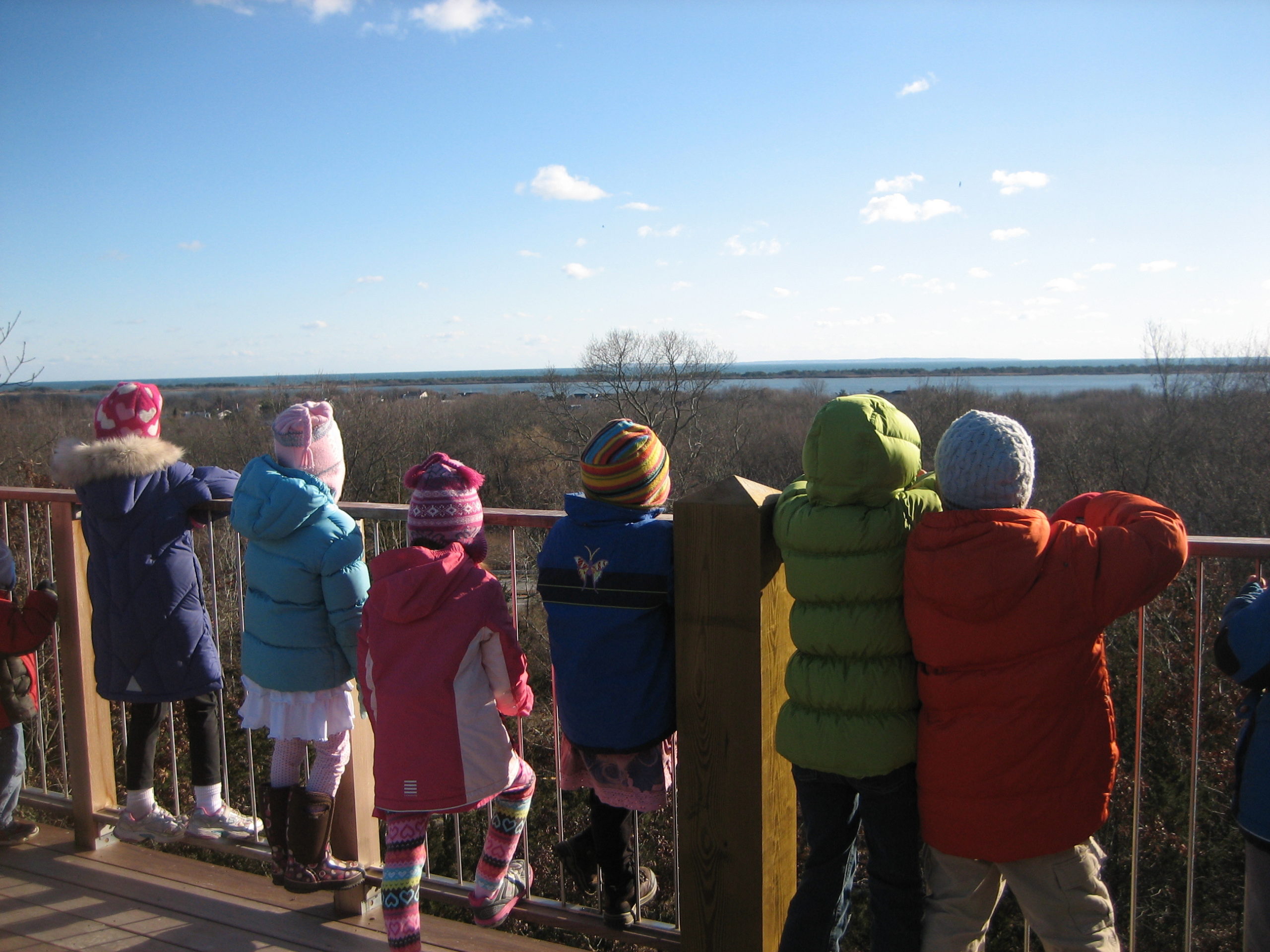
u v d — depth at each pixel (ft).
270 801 7.55
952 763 5.39
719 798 6.17
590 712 6.28
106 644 8.54
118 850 9.59
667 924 7.07
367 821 8.25
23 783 10.05
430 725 6.34
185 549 8.62
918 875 5.79
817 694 5.58
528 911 7.53
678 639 6.15
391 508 7.85
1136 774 6.56
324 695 7.50
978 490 5.32
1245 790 5.61
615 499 6.27
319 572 7.28
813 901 5.80
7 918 8.21
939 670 5.41
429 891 8.21
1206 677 25.61
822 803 5.88
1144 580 5.09
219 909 8.36
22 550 19.71
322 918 8.20
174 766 9.68
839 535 5.42
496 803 7.14
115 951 7.69
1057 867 5.42
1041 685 5.22
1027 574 5.10
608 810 6.77
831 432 5.39
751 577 5.91
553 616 6.40
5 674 9.24
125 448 8.20
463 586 6.53
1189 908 6.48
